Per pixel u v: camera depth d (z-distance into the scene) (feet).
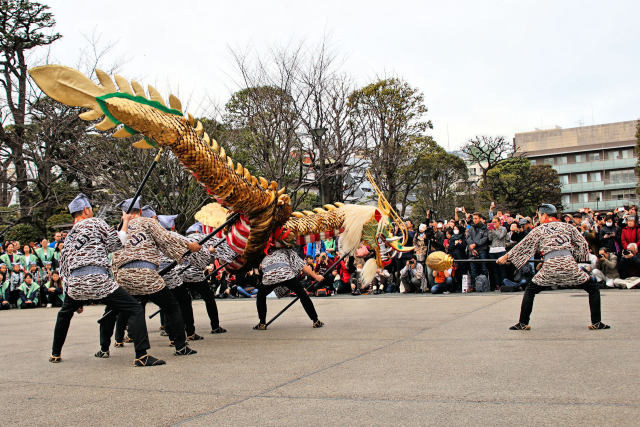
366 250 24.47
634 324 19.90
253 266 22.75
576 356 14.47
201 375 14.34
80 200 17.47
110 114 17.43
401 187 107.45
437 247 41.06
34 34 71.92
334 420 9.77
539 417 9.41
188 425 9.89
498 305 28.63
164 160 57.31
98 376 14.89
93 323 31.07
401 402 10.74
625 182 190.29
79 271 16.42
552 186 140.97
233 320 28.37
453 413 9.85
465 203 126.72
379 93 75.97
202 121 62.85
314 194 79.05
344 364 14.83
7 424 10.44
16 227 76.74
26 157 72.95
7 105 71.87
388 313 27.73
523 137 207.10
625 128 192.44
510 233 38.29
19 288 46.70
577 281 18.84
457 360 14.61
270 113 61.05
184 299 21.49
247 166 66.80
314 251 44.45
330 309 31.65
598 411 9.62
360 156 74.33
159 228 18.26
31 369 16.33
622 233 36.27
